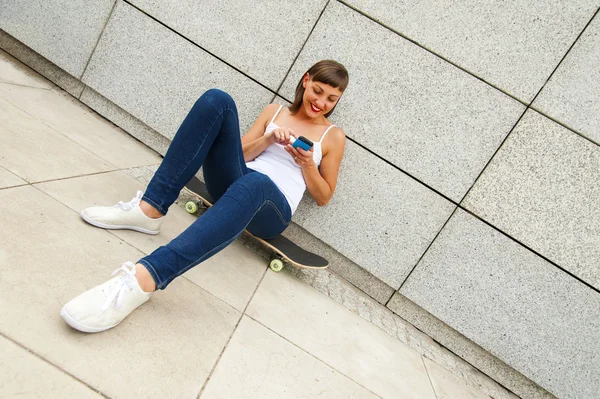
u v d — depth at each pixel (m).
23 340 0.96
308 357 1.53
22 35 2.71
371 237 2.38
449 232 2.29
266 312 1.68
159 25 2.53
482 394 2.06
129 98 2.64
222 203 1.34
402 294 2.39
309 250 2.50
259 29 2.41
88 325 1.05
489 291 2.28
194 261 1.26
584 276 2.16
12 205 1.36
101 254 1.40
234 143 1.60
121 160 2.25
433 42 2.21
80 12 2.61
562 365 2.22
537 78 2.12
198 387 1.12
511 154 2.19
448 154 2.25
